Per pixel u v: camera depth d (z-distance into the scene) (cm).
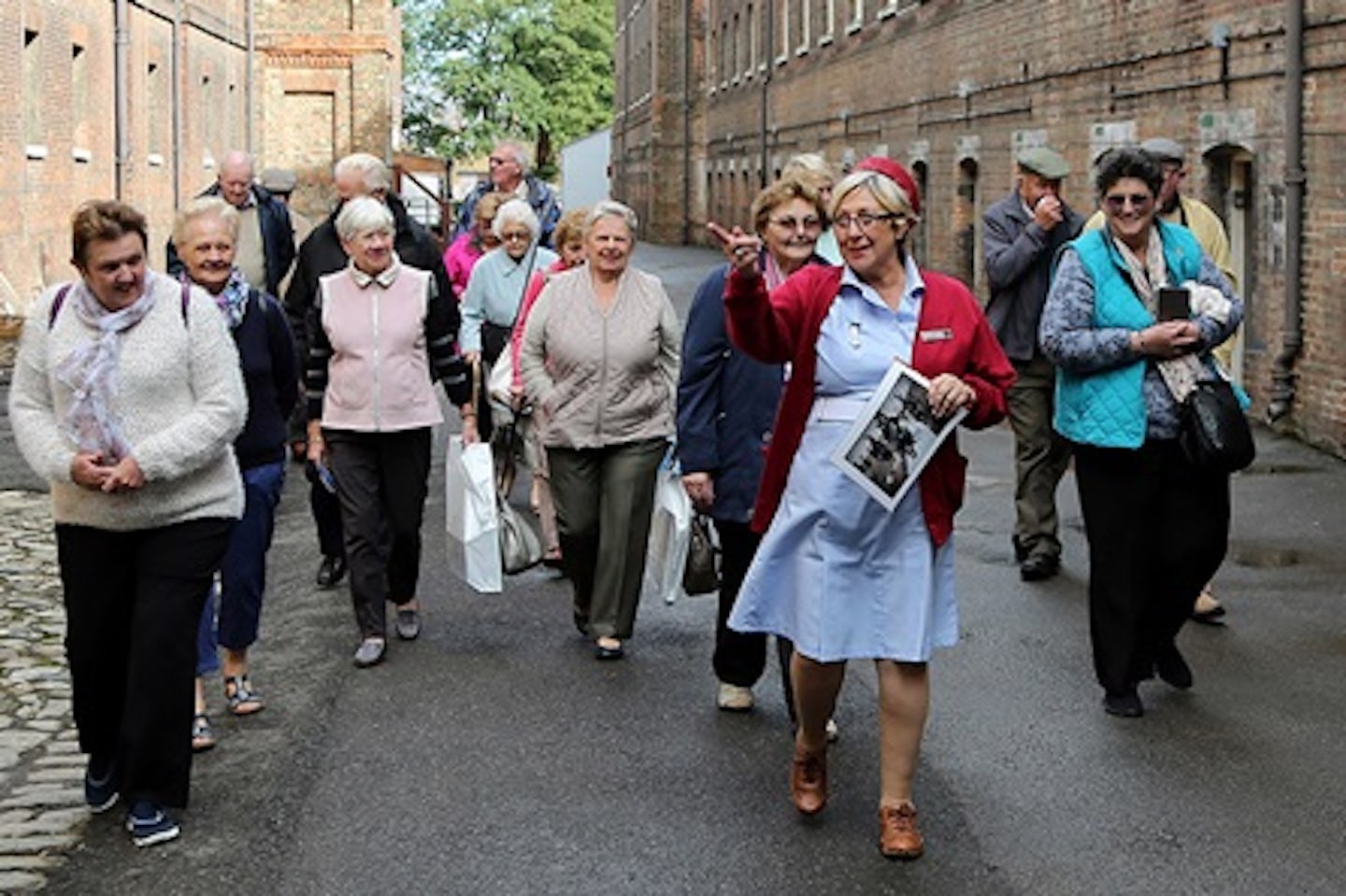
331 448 831
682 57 6281
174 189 3681
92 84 3055
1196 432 714
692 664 823
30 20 2667
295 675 815
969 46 2377
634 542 823
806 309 575
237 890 556
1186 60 1644
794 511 577
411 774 667
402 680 800
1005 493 1284
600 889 554
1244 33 1525
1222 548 746
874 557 570
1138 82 1766
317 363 839
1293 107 1433
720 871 567
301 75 4594
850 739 707
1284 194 1462
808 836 597
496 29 8475
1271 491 1245
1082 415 730
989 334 582
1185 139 1652
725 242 552
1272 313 1506
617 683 791
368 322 823
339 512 969
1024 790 641
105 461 583
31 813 633
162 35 3603
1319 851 580
